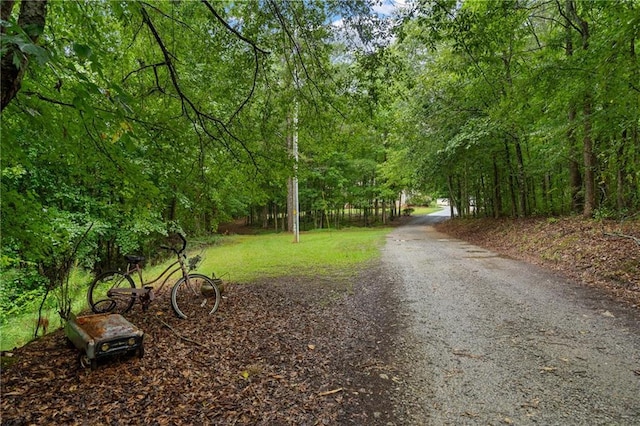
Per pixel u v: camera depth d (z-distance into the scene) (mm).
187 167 5477
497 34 5160
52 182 7520
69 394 2619
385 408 2645
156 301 5324
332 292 6258
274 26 4789
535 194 17016
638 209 9172
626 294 5289
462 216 24359
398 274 7742
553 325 4289
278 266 9102
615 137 9164
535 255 9094
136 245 10273
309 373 3199
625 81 5109
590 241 8055
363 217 32938
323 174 25031
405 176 20219
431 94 13133
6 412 2338
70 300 4180
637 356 3383
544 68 6395
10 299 6879
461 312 4953
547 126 9680
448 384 2988
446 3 4109
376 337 4117
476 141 12133
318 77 5230
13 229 4031
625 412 2502
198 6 4746
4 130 2604
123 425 2301
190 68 5316
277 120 5809
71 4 3084
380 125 5883
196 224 14336
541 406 2613
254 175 5980
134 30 4320
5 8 1816
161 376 2967
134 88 4758
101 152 3379
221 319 4582
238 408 2590
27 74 2811
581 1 7199
